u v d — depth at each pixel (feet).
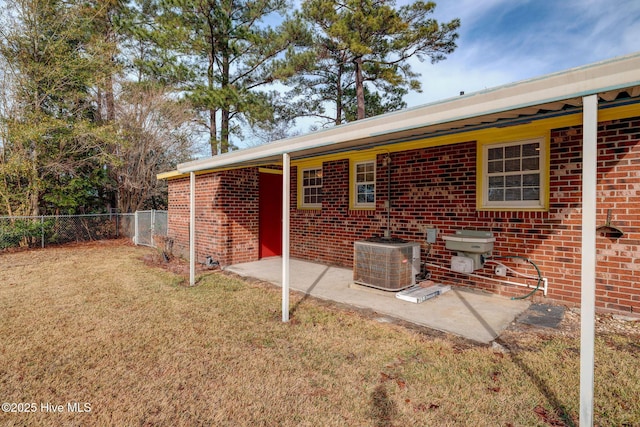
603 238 14.29
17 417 8.20
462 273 18.03
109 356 11.30
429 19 48.44
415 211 20.68
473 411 8.29
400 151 21.42
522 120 11.42
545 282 15.96
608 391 8.84
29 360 11.00
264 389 9.38
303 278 22.06
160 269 25.63
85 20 42.34
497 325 13.41
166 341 12.46
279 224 31.48
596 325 13.02
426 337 12.52
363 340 12.40
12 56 37.29
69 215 41.73
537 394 8.85
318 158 25.76
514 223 16.81
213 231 27.40
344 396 9.02
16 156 36.52
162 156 50.57
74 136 39.65
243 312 15.64
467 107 9.31
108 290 19.58
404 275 18.16
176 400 8.89
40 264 27.89
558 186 15.52
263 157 16.30
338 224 25.82
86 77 41.11
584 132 7.24
